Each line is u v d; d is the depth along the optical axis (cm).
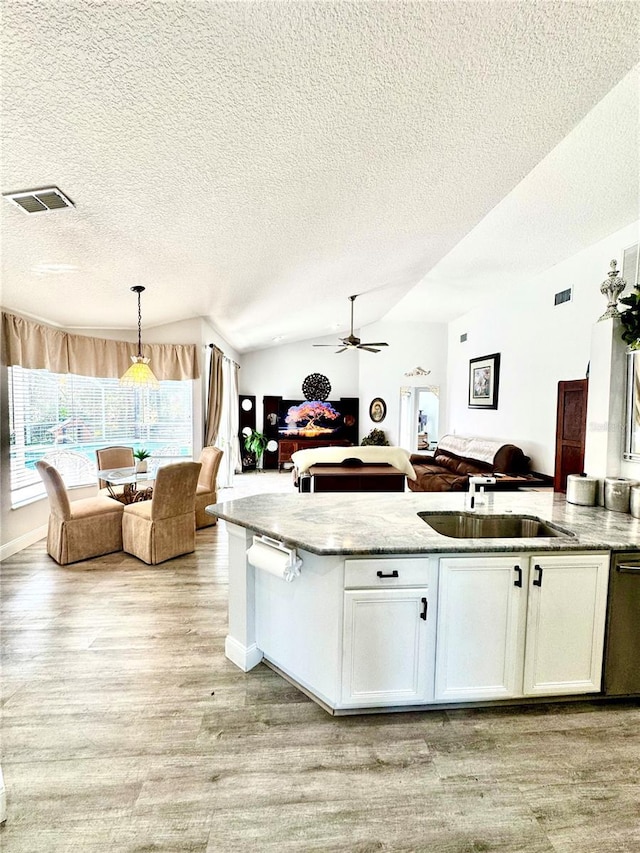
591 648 195
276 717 190
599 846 135
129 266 309
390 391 893
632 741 179
